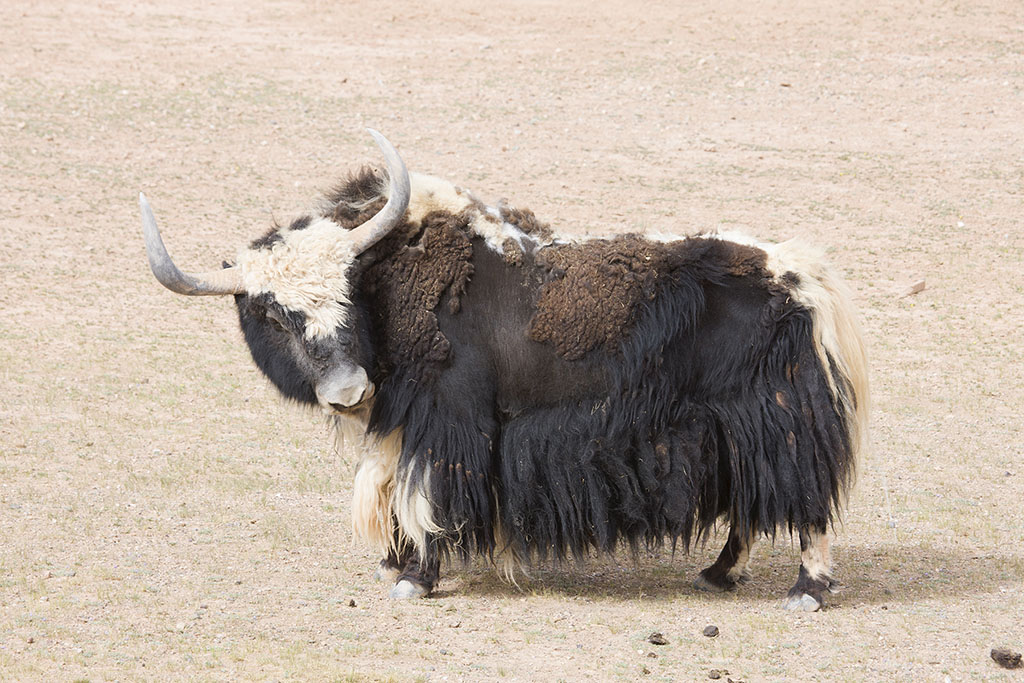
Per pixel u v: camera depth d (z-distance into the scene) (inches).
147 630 706.8
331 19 3326.8
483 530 796.6
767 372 768.9
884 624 745.0
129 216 1926.7
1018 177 2180.1
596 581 839.7
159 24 3201.3
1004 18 3235.7
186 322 1519.4
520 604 784.3
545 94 2714.1
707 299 775.7
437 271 775.1
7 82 2610.7
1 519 890.1
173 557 838.5
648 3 3508.9
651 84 2778.1
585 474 776.9
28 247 1765.5
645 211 1999.3
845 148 2357.3
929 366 1387.8
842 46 3046.3
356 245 757.3
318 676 646.5
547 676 658.2
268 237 775.1
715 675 658.2
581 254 786.2
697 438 773.9
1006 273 1724.9
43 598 748.6
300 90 2701.8
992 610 767.7
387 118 2534.5
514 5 3511.3
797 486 765.9
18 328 1450.5
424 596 794.8
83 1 3368.6
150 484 987.3
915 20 3243.1
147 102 2554.1
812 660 687.1
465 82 2795.3
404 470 780.6
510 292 783.7
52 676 636.1
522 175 2193.7
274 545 867.4
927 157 2297.0
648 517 785.6
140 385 1272.1
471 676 654.5
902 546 897.5
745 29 3228.3
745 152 2340.1
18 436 1089.4
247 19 3307.1
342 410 757.9
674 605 785.6
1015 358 1413.6
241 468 1042.7
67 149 2236.7
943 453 1119.6
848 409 774.5
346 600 776.9
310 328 740.0
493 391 786.2
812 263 789.2
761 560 889.5
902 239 1878.7
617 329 765.9
